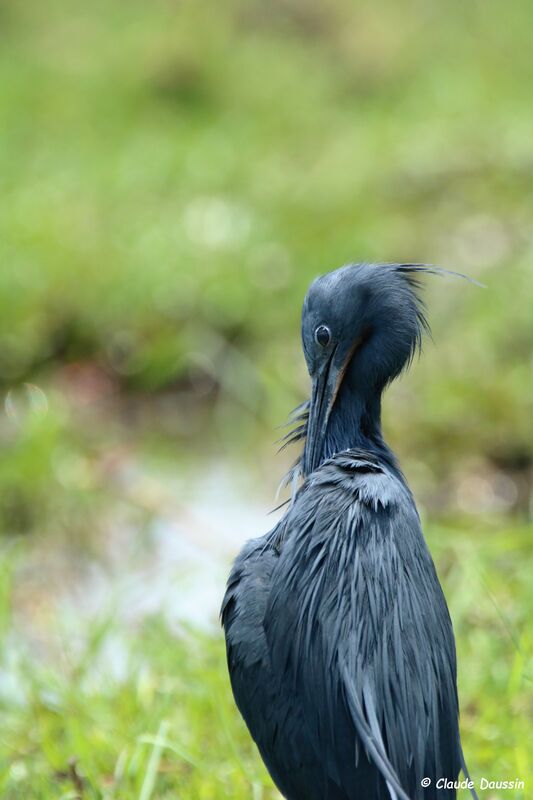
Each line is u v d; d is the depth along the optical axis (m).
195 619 9.97
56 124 19.19
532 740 7.82
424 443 12.43
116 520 11.69
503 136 17.88
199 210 15.98
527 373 12.81
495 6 23.02
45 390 13.55
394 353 6.71
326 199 16.59
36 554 11.24
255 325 14.30
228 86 20.20
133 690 8.46
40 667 9.05
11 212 15.85
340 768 6.05
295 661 6.08
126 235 15.38
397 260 15.27
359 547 6.09
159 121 19.41
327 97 20.33
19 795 7.55
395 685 6.02
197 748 7.77
